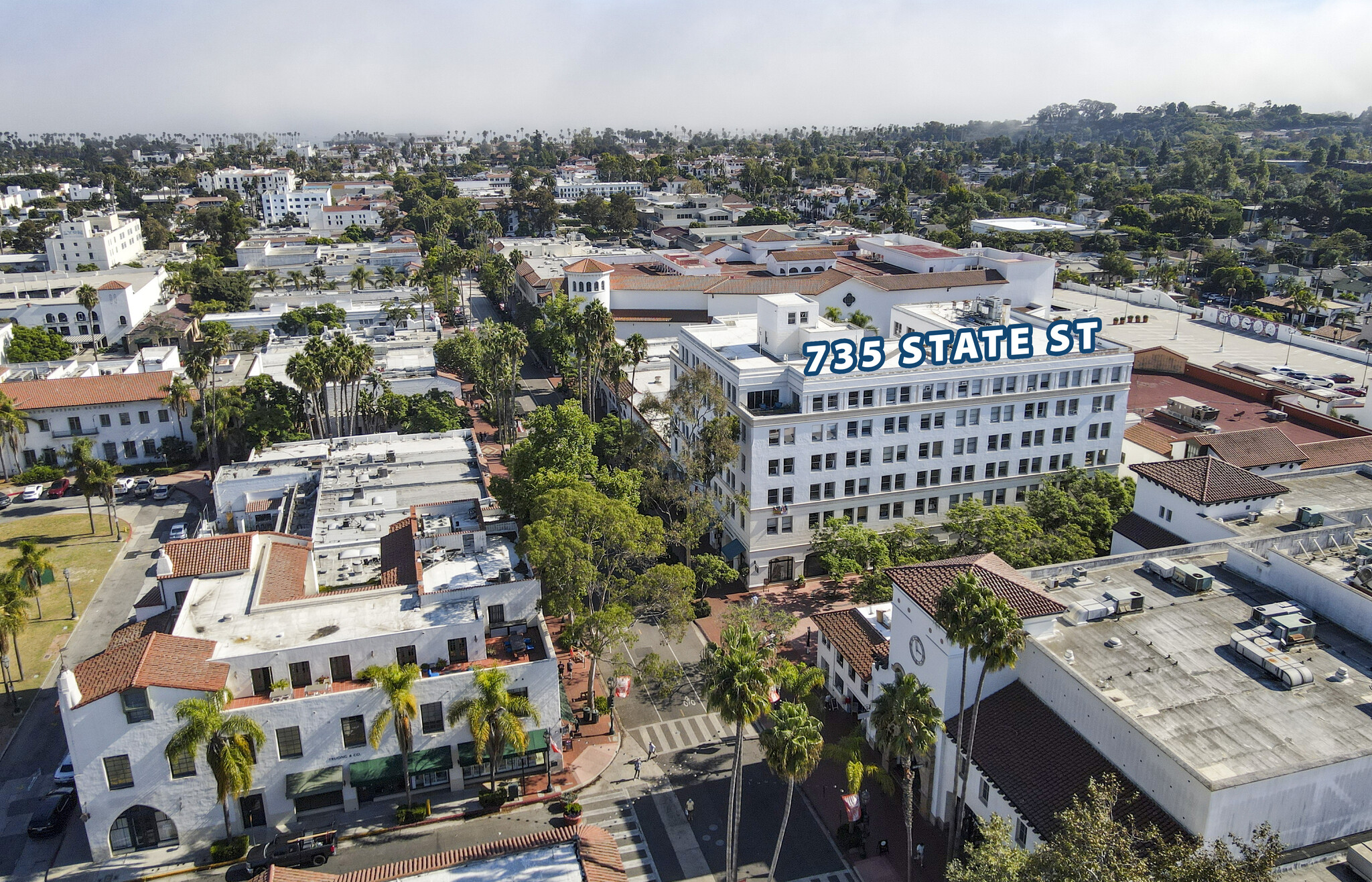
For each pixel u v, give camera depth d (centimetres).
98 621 10581
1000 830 5384
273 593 8306
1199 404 14775
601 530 8719
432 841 7119
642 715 8812
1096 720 6162
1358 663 6644
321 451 13188
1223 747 5750
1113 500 10962
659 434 14362
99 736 6638
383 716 6944
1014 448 12088
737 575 10850
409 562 8981
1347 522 8912
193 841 7100
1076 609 7288
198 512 13775
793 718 5538
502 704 7069
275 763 7112
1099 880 4325
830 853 7025
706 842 7144
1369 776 5647
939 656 6931
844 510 11669
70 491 14538
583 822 7362
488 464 15538
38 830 7150
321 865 6838
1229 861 4281
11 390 15112
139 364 17875
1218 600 7562
